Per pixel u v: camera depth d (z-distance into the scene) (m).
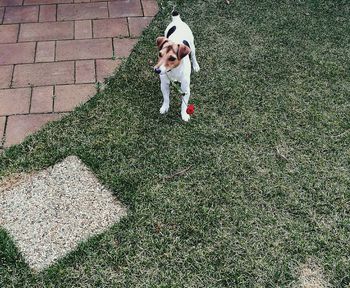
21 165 1.17
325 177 1.17
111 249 1.01
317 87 1.42
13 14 1.66
